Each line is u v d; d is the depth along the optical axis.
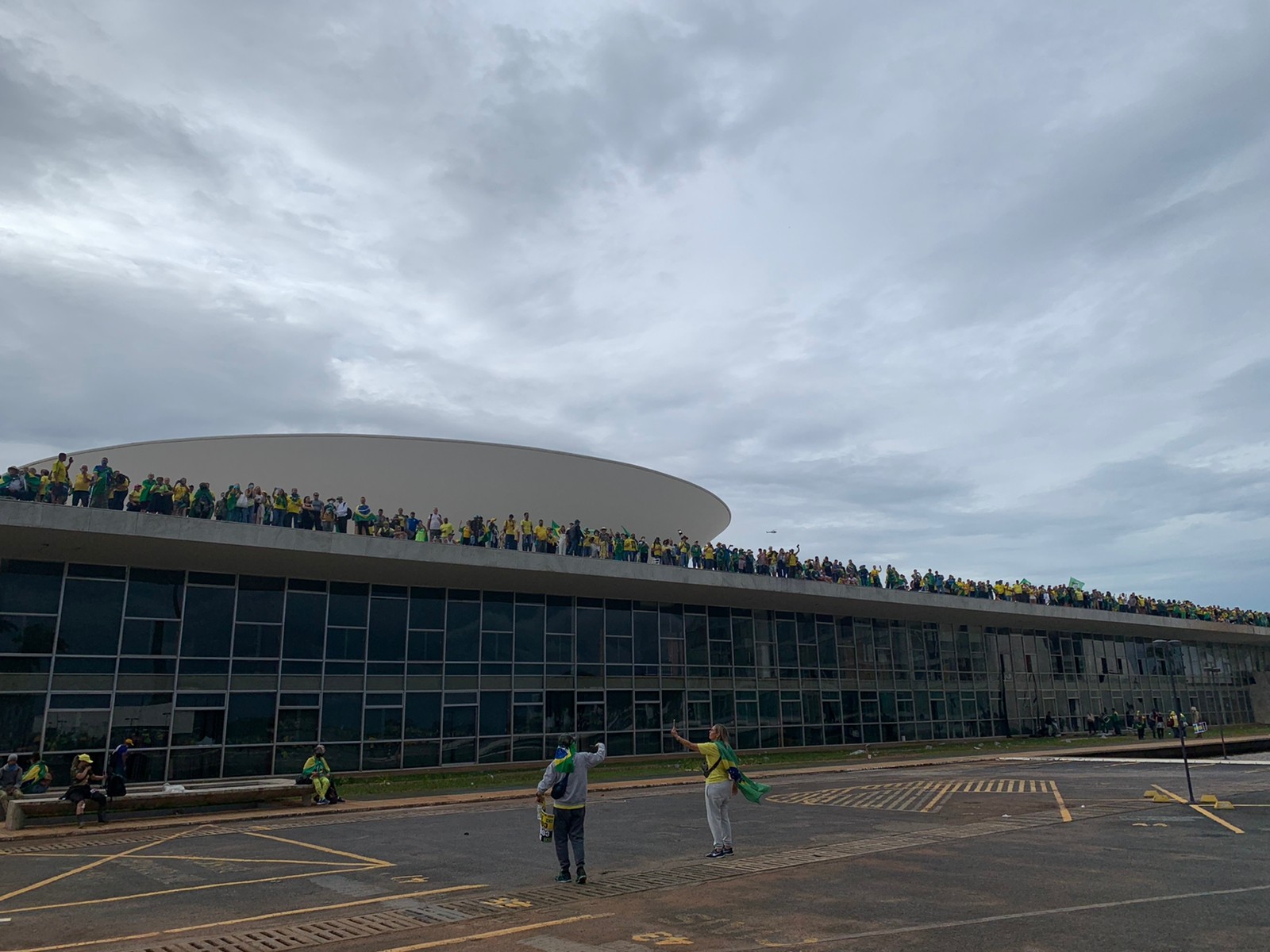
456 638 29.02
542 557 27.14
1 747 21.91
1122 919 7.18
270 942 7.08
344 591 27.38
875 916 7.44
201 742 24.36
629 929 7.17
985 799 17.25
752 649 36.22
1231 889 8.27
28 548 22.05
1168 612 50.09
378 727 27.06
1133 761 28.41
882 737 39.44
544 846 12.47
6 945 7.17
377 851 12.19
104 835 14.69
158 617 24.42
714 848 10.86
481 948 6.70
